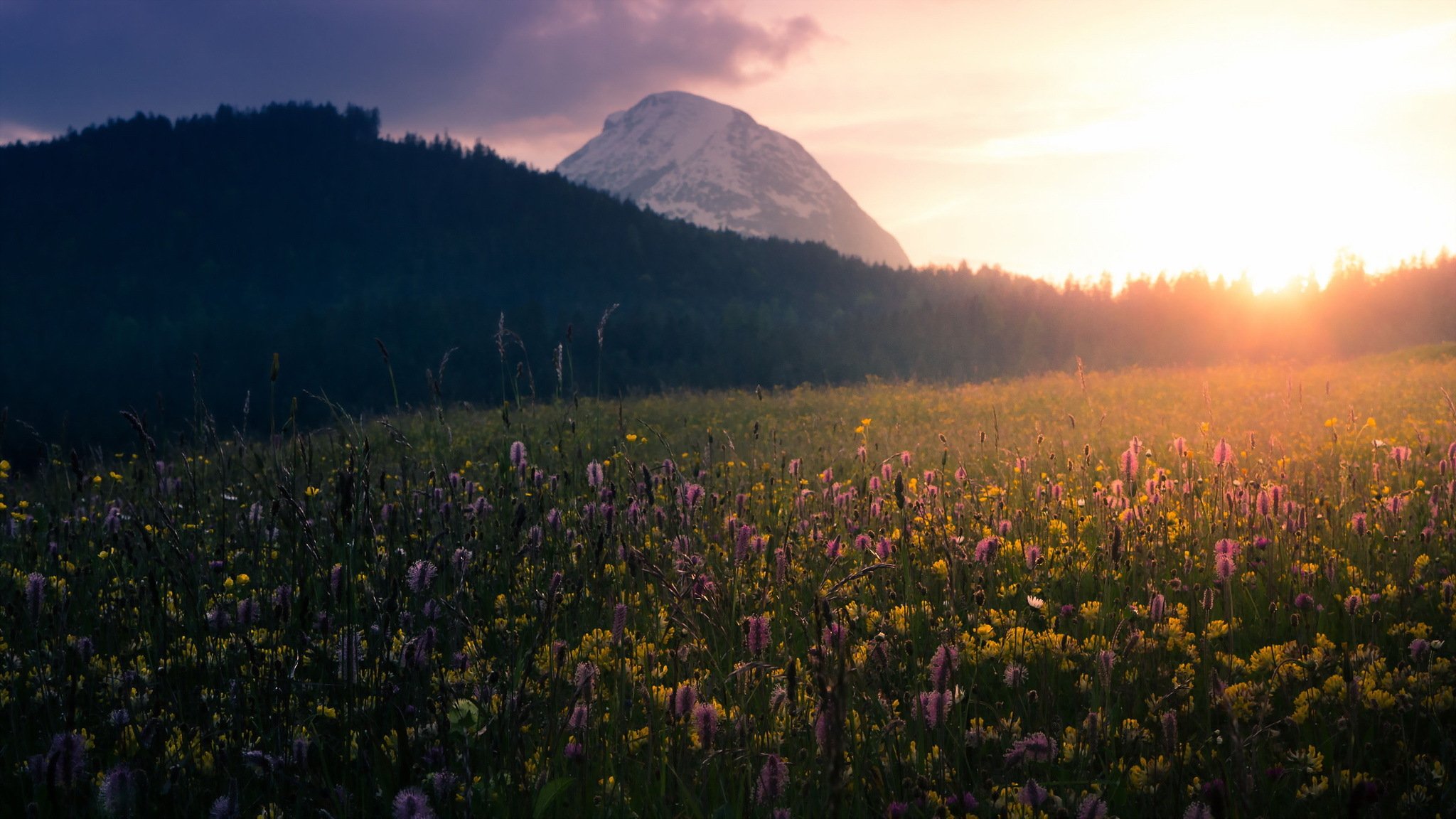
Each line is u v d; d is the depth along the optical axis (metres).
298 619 3.80
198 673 3.48
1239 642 4.10
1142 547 5.03
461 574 3.85
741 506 5.68
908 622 4.12
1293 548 5.06
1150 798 2.71
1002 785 2.87
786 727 3.08
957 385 32.06
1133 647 3.66
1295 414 14.70
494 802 2.73
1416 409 15.10
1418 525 5.44
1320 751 3.12
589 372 121.62
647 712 3.15
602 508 4.77
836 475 8.50
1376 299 124.06
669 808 2.66
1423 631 3.85
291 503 3.71
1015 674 3.45
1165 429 13.18
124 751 3.08
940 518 5.51
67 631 3.86
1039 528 5.92
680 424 18.00
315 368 124.25
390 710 3.21
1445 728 3.14
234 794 2.54
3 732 3.31
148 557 4.43
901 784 2.78
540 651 3.61
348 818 2.69
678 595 3.80
